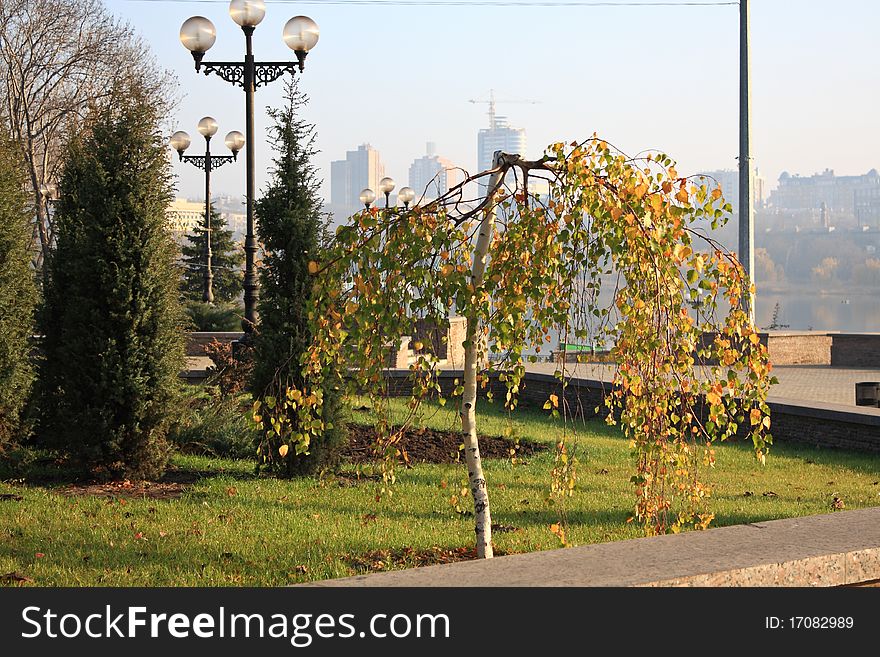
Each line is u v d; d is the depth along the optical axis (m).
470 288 6.20
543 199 6.49
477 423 15.34
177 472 11.12
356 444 12.94
